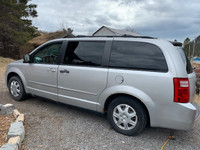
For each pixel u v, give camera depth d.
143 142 2.53
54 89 3.40
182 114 2.22
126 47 2.67
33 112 3.45
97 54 2.89
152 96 2.36
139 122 2.52
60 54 3.32
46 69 3.46
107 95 2.72
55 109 3.70
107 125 3.04
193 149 2.40
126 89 2.51
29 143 2.33
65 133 2.68
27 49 16.22
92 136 2.63
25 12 16.56
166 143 2.53
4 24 13.83
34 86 3.75
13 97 4.15
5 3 13.41
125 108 2.64
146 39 2.55
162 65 2.34
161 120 2.37
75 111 3.64
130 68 2.55
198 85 6.54
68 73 3.12
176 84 2.21
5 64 10.95
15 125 2.46
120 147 2.37
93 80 2.84
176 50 2.41
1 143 2.15
